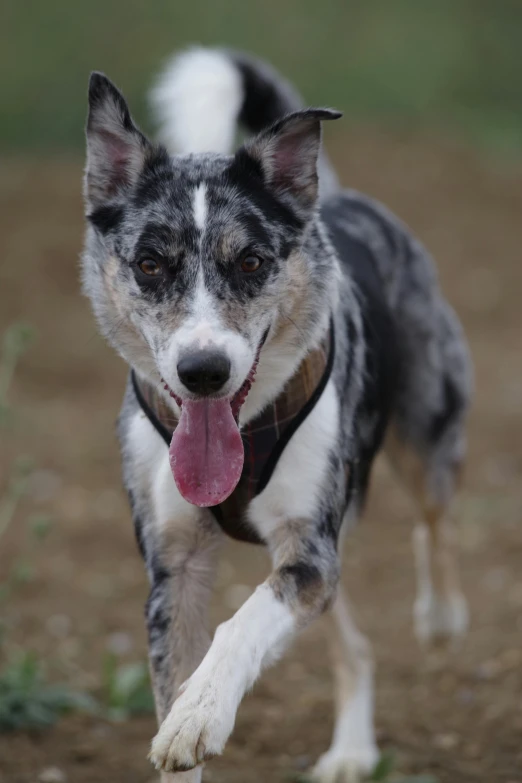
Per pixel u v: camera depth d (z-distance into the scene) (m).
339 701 6.75
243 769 6.45
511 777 6.33
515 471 11.55
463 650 8.03
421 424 7.62
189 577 5.46
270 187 5.42
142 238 5.24
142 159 5.44
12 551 9.73
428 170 21.52
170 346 5.01
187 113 7.13
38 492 10.91
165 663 5.25
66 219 18.58
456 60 29.52
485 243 18.89
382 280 7.00
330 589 5.21
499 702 7.20
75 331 15.48
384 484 11.37
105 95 5.42
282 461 5.31
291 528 5.34
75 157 22.47
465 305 16.84
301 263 5.41
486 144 24.09
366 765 6.44
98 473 11.49
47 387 13.94
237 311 5.12
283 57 27.83
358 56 28.75
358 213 7.25
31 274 16.83
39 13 28.09
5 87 24.81
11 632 8.38
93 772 6.29
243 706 7.31
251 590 9.23
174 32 27.92
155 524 5.42
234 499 5.34
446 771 6.44
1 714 6.70
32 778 6.16
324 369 5.46
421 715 7.15
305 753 6.73
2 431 12.26
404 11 32.53
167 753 4.54
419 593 8.99
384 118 25.56
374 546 10.05
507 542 9.93
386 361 6.59
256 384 5.30
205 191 5.27
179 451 5.00
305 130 5.41
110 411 13.30
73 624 8.58
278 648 4.91
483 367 14.65
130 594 9.17
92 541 10.05
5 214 18.66
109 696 7.23
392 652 8.12
